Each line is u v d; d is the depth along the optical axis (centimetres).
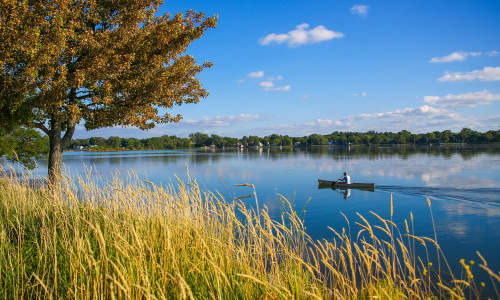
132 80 1109
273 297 329
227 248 433
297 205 1802
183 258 397
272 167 4719
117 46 1094
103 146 19275
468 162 4684
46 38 936
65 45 1002
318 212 1622
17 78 950
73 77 1031
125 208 541
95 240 461
